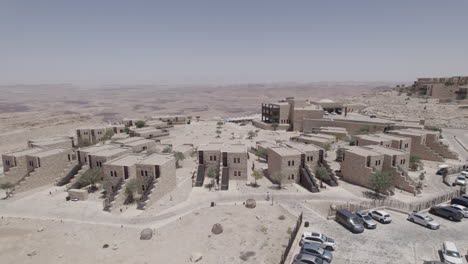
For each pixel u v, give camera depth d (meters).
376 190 72.25
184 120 197.88
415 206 61.88
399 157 76.81
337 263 43.78
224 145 95.62
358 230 52.28
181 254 47.97
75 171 85.50
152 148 107.06
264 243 50.75
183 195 73.44
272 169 84.94
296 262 42.66
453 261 42.19
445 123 145.50
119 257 47.59
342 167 83.88
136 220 60.53
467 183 75.69
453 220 56.44
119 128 149.62
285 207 65.19
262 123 177.62
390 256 45.34
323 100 192.62
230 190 76.25
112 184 73.25
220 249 49.19
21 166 80.94
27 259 47.59
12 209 66.00
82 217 62.00
